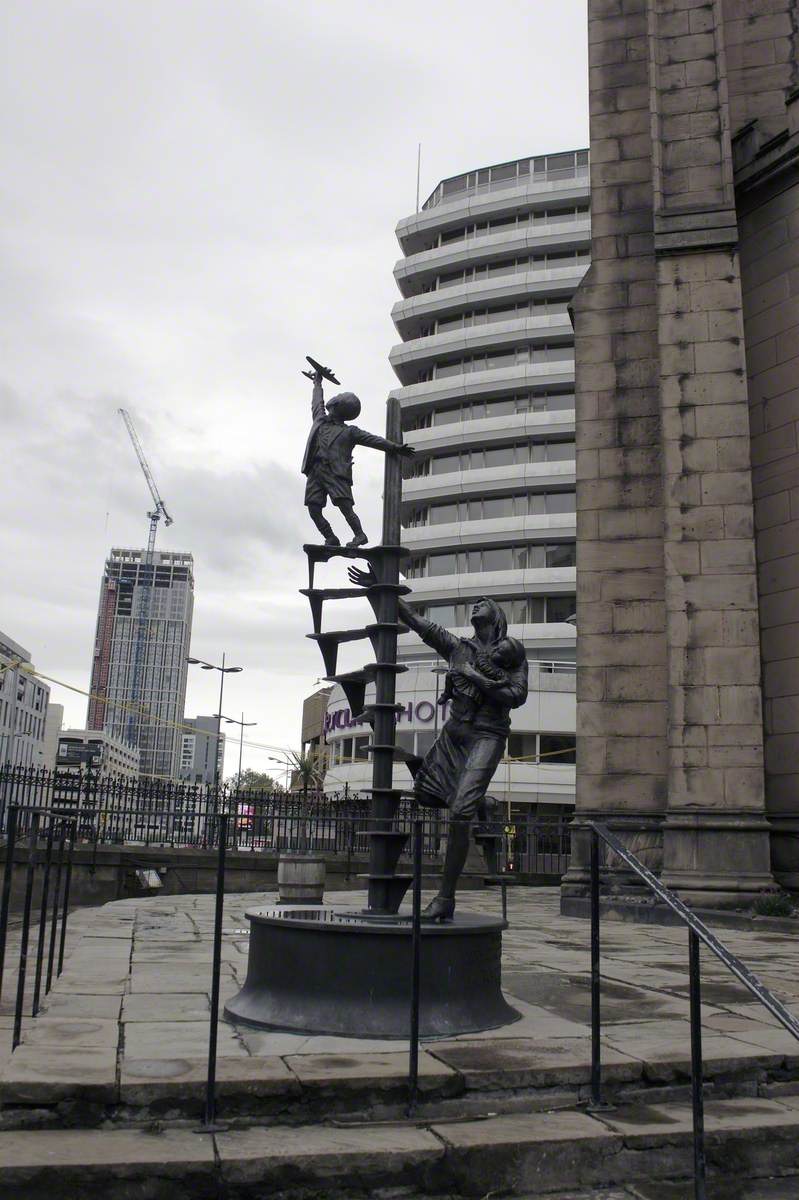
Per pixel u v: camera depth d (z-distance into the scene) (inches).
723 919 497.0
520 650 259.8
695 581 557.3
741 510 558.9
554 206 2625.5
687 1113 186.9
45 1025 218.4
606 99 689.0
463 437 2504.9
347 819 248.2
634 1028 230.7
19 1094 166.9
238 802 832.3
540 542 2404.0
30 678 3555.6
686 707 545.3
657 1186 168.9
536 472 2404.0
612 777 587.8
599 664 605.6
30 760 3555.6
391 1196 159.3
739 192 632.4
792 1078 206.4
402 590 277.1
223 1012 236.8
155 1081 172.2
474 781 252.5
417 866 192.9
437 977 224.1
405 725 2030.0
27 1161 149.4
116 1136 163.3
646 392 634.8
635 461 626.5
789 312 597.6
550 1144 168.1
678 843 534.0
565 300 2564.0
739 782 530.0
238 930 433.7
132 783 904.9
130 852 766.5
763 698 575.2
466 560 2475.4
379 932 221.8
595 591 616.4
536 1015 246.2
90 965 316.8
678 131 621.0
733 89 672.4
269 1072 180.1
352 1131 171.0
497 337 2534.5
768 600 584.1
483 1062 193.8
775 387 601.0
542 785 1989.4
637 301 650.2
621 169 674.8
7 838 208.5
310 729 3262.8
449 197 2888.8
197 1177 152.7
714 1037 222.1
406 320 2733.8
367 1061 190.7
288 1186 155.9
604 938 442.0
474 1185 163.0
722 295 589.9
